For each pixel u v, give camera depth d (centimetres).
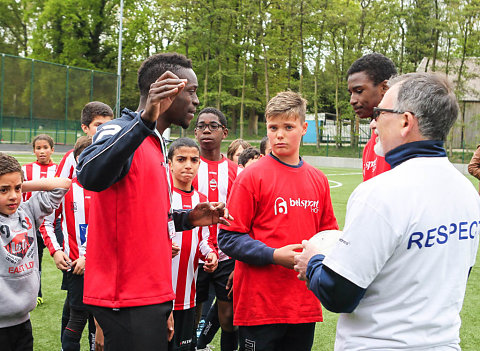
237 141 537
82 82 3222
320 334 420
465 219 161
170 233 217
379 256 148
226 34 3956
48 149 554
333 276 151
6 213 256
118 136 179
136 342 194
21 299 264
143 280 199
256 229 262
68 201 347
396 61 3481
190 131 3731
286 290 254
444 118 158
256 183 258
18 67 3012
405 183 152
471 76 3234
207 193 407
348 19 3319
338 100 3744
